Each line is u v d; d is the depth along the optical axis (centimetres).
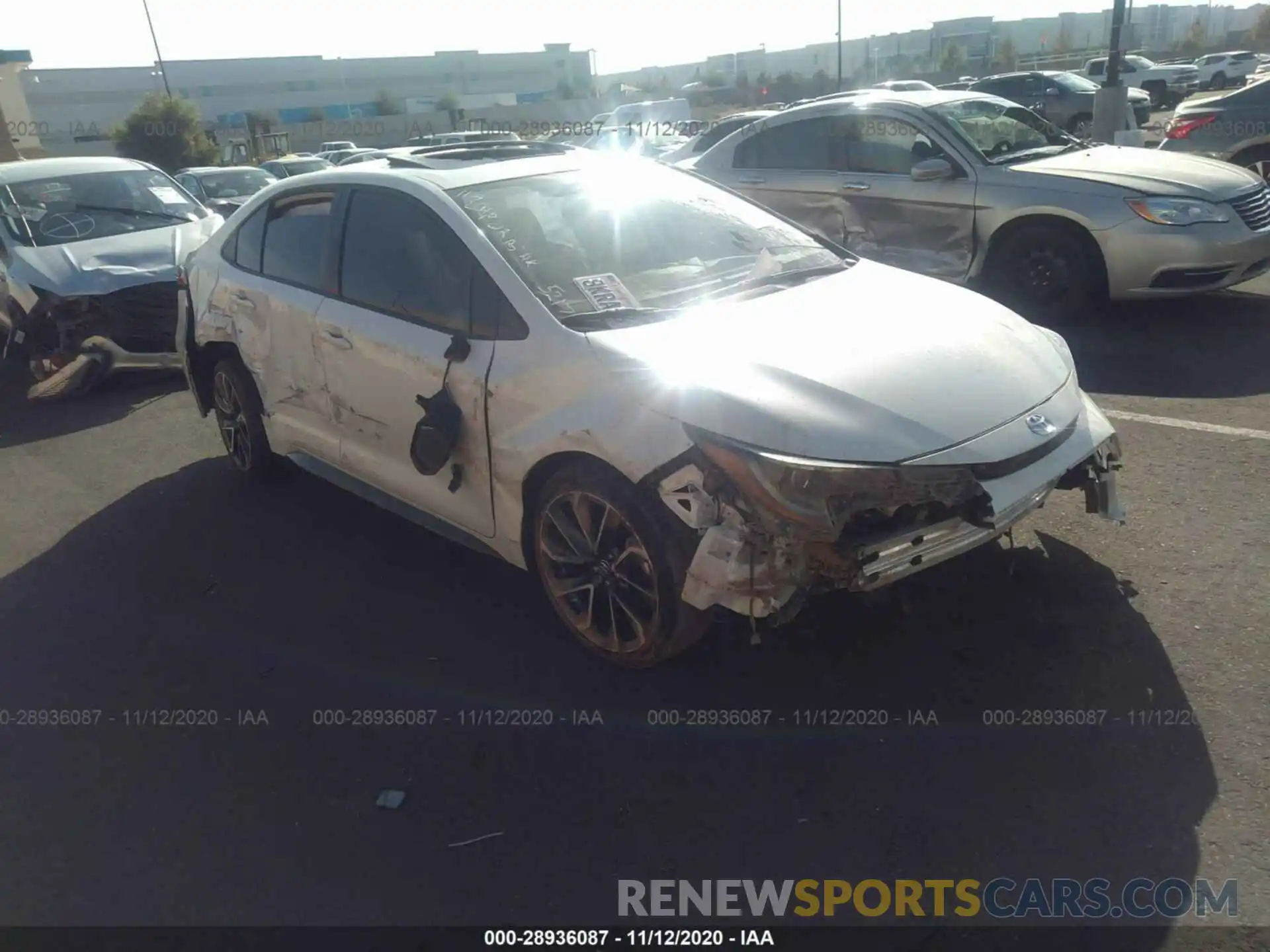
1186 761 298
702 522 307
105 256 812
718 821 293
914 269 812
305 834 299
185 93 7650
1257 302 782
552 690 357
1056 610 374
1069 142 843
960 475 309
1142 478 478
